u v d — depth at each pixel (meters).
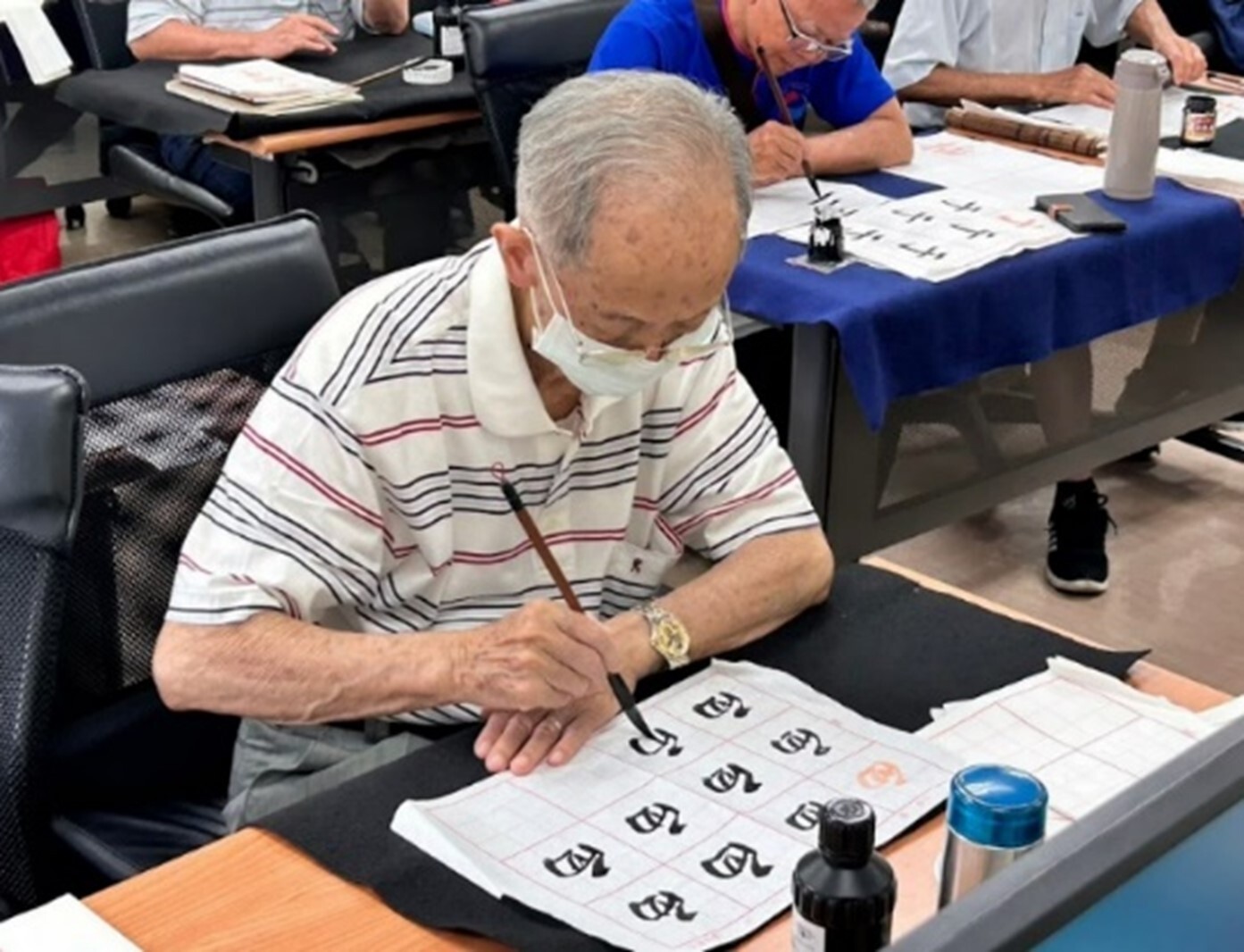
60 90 3.45
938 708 1.36
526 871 1.15
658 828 1.19
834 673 1.42
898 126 2.80
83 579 1.53
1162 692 1.39
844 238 2.44
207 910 1.11
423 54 3.54
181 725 1.63
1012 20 3.35
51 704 1.44
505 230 1.33
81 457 1.41
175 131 3.16
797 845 1.17
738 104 2.71
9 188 4.02
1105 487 3.52
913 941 0.58
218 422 1.60
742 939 1.09
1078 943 0.62
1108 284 2.53
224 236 1.63
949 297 2.32
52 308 1.51
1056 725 1.32
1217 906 0.67
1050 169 2.82
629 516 1.55
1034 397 2.71
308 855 1.17
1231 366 3.02
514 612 1.42
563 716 1.31
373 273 3.30
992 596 3.11
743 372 2.62
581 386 1.36
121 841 1.56
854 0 2.54
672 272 1.25
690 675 1.41
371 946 1.08
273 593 1.39
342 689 1.35
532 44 2.86
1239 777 0.67
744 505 1.56
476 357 1.39
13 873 1.47
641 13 2.66
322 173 3.16
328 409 1.39
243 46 3.47
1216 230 2.67
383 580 1.48
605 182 1.24
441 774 1.27
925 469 2.59
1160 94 2.62
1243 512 3.43
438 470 1.43
